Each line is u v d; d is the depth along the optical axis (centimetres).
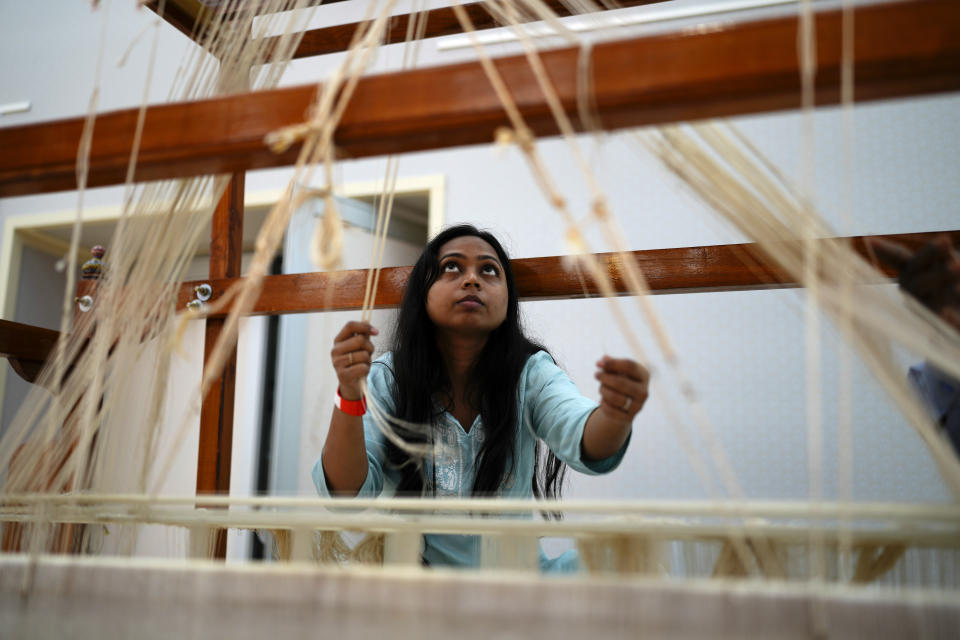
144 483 88
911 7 50
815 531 54
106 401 87
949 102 216
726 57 53
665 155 69
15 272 311
